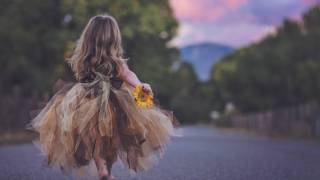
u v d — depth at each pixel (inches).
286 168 461.4
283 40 2768.2
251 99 2652.6
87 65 267.9
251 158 582.9
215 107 5580.7
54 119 265.7
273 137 1555.1
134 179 363.6
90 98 263.4
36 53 1343.5
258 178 380.5
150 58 1555.1
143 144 266.7
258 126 2368.4
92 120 259.6
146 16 1417.3
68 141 259.6
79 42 272.2
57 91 273.3
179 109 6136.8
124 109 263.7
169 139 271.0
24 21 1325.0
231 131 2603.3
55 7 1332.4
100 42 267.1
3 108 1162.0
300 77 2084.2
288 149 790.5
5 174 385.1
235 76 2947.8
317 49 2260.1
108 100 263.1
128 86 270.7
